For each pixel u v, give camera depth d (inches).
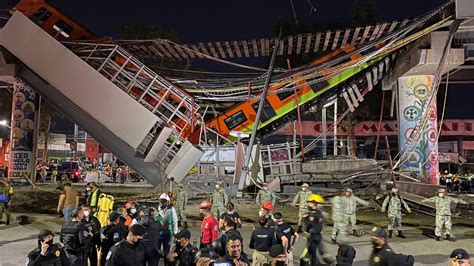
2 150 1712.6
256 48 830.5
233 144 917.2
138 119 667.4
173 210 442.3
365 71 951.0
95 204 574.6
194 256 249.1
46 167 1539.1
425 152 893.2
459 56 789.2
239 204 830.5
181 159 668.1
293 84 920.3
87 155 1942.7
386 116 1582.2
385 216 746.2
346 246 281.6
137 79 735.1
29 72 809.5
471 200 948.0
